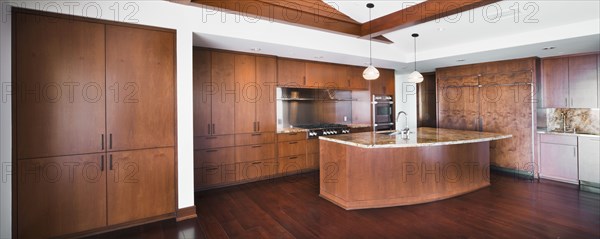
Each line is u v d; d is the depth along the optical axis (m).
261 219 3.13
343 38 4.61
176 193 3.15
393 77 6.65
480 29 4.07
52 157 2.55
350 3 3.66
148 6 2.94
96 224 2.77
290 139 5.05
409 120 7.54
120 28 2.81
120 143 2.85
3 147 2.33
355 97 6.50
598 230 2.75
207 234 2.78
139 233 2.80
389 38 4.81
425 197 3.57
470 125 5.64
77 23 2.62
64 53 2.57
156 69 3.01
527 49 4.31
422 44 4.97
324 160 3.81
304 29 4.17
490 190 4.07
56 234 2.59
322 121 6.01
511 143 5.10
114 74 2.79
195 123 4.10
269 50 4.37
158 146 3.04
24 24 2.41
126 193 2.90
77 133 2.65
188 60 3.19
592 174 4.20
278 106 5.33
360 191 3.39
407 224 2.95
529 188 4.18
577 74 4.58
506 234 2.69
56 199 2.59
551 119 5.17
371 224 2.96
